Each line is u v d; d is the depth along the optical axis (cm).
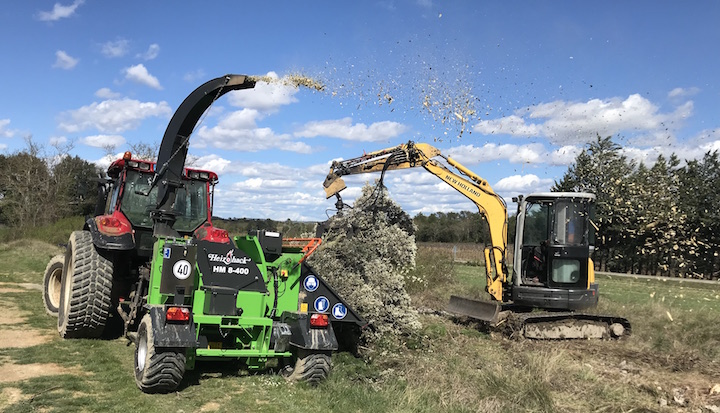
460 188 993
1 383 490
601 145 1012
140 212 727
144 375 475
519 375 572
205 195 787
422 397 507
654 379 645
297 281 584
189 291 504
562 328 888
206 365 590
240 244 618
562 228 928
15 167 3462
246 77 602
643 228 994
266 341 532
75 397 461
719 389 582
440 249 1594
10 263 1570
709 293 1631
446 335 834
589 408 527
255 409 462
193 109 619
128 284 718
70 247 702
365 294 689
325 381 534
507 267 1012
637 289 1727
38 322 764
